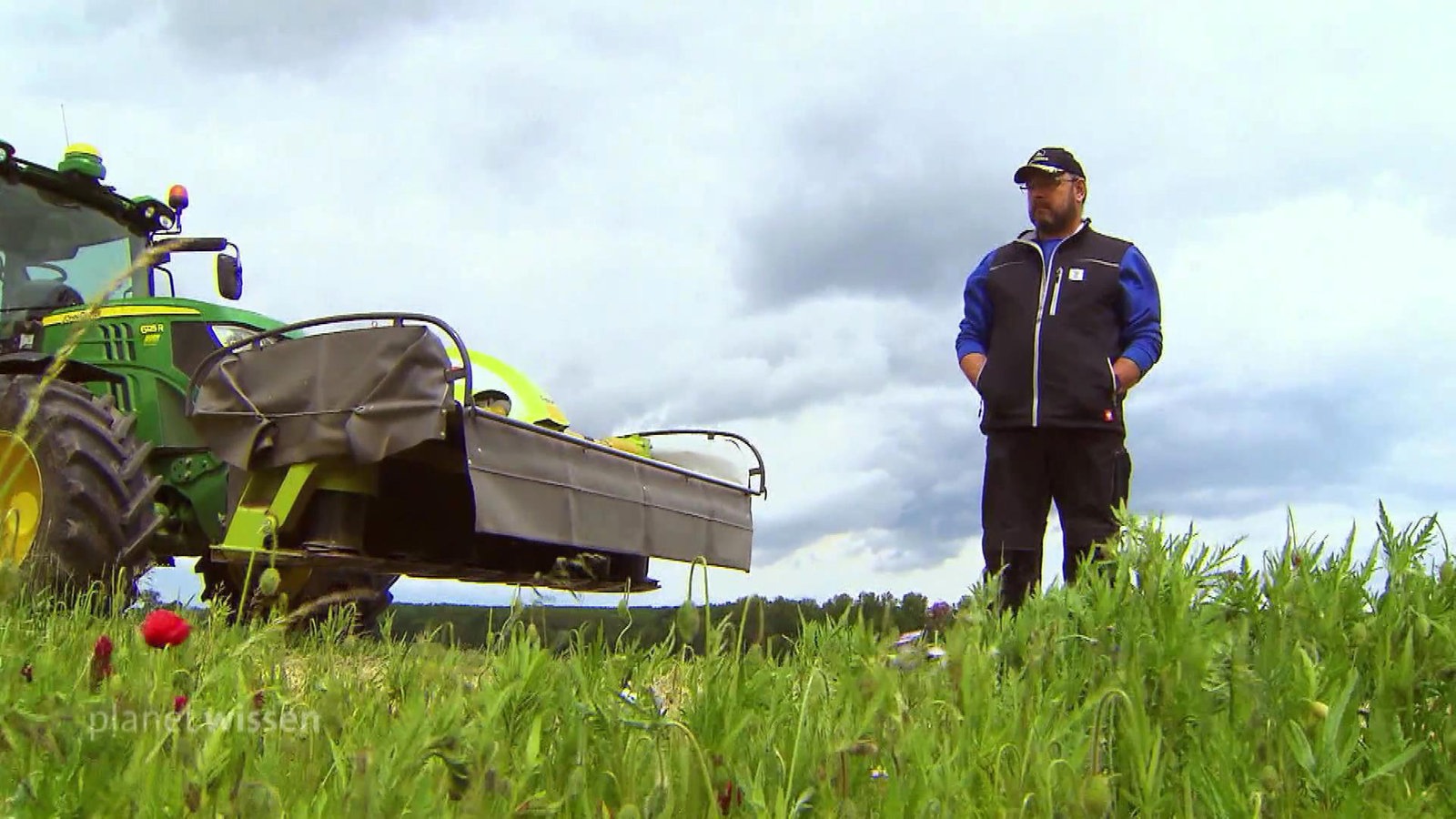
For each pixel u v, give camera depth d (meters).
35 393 2.16
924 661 2.05
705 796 1.52
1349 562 2.37
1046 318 4.66
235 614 5.34
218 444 5.59
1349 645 2.12
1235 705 1.79
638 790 1.55
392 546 6.40
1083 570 2.50
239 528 5.48
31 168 6.98
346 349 5.40
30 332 6.74
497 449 5.35
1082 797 1.39
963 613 2.29
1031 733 1.56
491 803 1.39
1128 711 1.71
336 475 5.48
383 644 2.81
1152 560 2.27
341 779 1.47
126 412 6.34
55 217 7.13
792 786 1.50
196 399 5.68
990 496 4.79
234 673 2.12
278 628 2.49
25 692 1.87
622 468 6.10
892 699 1.74
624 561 6.61
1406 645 1.94
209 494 6.42
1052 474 4.71
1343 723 1.69
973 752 1.62
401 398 5.24
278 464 5.47
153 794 1.37
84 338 6.55
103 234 7.33
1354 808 1.49
